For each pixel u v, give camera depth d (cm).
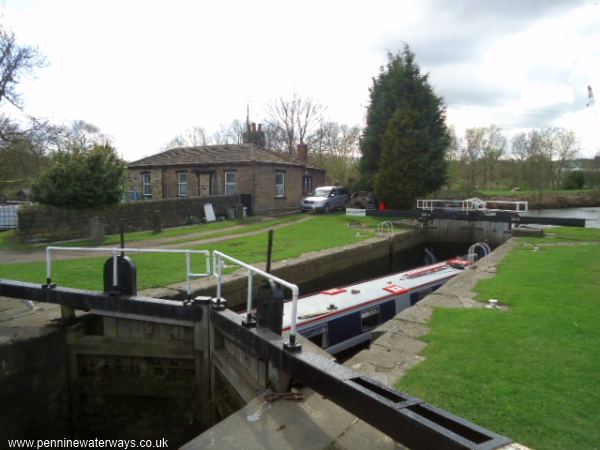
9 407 585
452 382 446
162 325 650
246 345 485
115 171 1650
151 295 791
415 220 2292
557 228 2009
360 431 352
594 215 4109
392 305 919
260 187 2559
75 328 664
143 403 676
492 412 386
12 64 2017
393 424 283
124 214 1708
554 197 5231
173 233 1698
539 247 1454
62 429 660
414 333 598
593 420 374
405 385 439
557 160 5794
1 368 576
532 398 413
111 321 675
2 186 2431
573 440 344
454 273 1157
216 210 2208
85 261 1097
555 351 529
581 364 491
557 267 1072
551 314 677
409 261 2014
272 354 425
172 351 640
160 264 1073
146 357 662
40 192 1497
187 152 2977
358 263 1493
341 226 2041
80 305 635
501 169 5894
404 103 2669
